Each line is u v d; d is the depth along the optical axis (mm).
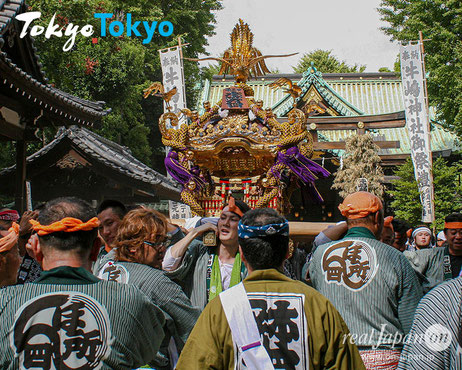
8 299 2059
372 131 16938
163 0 27375
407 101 15555
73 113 10594
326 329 2129
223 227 3596
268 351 2076
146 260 2941
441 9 17469
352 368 2143
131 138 23922
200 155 5379
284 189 5488
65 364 1972
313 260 3227
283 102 19438
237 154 5391
